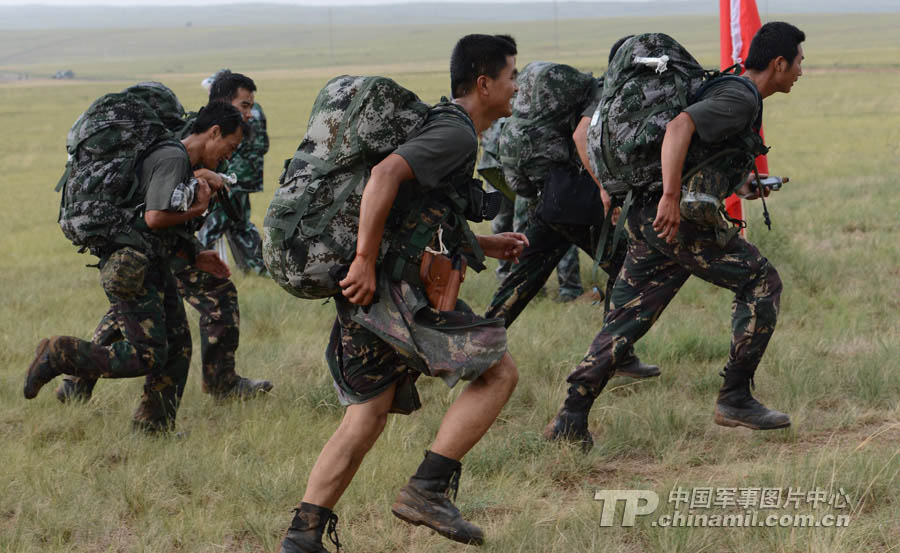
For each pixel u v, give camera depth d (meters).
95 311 8.70
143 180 4.77
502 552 3.69
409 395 3.72
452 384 3.43
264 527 4.00
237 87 6.17
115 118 4.76
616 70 4.75
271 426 5.23
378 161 3.44
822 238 10.54
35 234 15.35
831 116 32.72
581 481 4.54
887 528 3.70
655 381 5.89
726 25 7.94
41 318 8.38
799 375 5.62
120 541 4.00
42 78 150.50
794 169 18.61
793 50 4.70
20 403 5.78
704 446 4.90
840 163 19.25
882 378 5.52
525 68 5.98
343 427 3.62
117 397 5.87
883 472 4.10
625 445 4.86
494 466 4.60
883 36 159.62
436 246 3.51
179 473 4.60
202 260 5.30
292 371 6.50
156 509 4.23
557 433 4.87
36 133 40.03
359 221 3.34
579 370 4.84
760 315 4.71
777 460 4.45
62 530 4.04
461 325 3.50
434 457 3.54
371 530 4.02
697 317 7.36
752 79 4.78
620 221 4.74
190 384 6.23
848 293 7.88
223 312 5.84
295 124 38.53
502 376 3.59
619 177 4.76
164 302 5.13
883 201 12.91
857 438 4.85
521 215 8.13
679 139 4.38
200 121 5.04
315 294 3.51
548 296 8.53
